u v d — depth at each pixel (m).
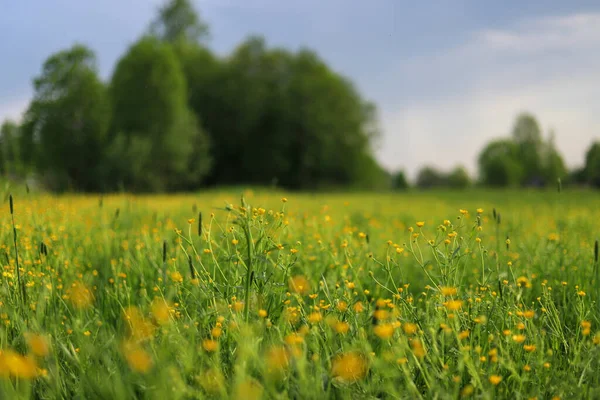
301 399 2.20
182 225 6.94
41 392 2.43
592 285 4.04
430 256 5.41
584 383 2.52
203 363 2.47
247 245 2.93
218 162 57.50
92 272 4.69
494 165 83.38
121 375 2.40
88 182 39.47
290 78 58.97
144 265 4.58
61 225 5.62
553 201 14.09
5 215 5.13
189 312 3.19
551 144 85.31
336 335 2.88
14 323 3.01
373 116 59.22
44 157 37.66
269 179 56.16
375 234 6.84
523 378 2.36
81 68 39.38
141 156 39.00
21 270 3.79
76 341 2.92
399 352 2.41
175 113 42.16
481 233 7.14
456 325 2.70
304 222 5.92
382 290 4.18
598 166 33.78
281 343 2.52
